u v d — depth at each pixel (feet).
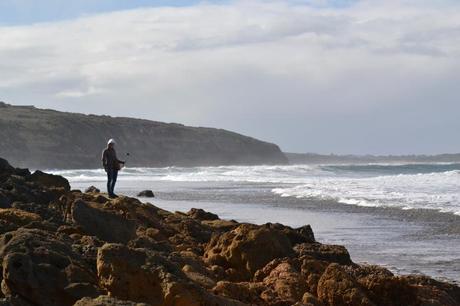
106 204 54.34
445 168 378.53
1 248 30.66
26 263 28.76
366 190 152.97
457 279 52.75
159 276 27.14
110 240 42.09
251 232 41.06
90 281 29.27
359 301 33.45
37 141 506.48
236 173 313.53
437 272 56.29
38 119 545.85
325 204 124.26
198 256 42.16
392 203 120.67
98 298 23.65
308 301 33.19
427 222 94.02
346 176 288.92
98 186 196.24
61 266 29.78
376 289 35.19
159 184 212.43
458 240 76.33
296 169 364.17
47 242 31.19
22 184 57.77
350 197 135.13
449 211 106.11
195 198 142.00
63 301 28.45
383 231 84.58
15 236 30.99
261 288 34.37
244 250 40.34
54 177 70.18
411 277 43.91
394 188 156.87
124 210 53.47
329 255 44.91
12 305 26.76
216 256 41.19
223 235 43.01
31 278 28.40
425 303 35.99
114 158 81.87
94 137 557.74
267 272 38.09
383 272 40.04
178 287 26.58
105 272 27.71
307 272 37.09
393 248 70.13
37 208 47.62
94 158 534.37
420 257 64.39
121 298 27.17
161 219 56.54
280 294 34.27
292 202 129.90
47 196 56.44
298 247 46.73
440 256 64.95
